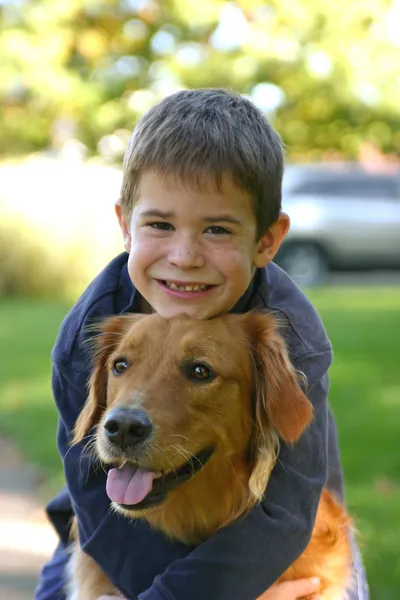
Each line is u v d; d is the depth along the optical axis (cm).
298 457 323
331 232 2134
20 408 849
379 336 1178
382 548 504
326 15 1827
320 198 2159
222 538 312
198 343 317
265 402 321
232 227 305
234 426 327
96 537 333
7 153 2514
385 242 2156
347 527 367
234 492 336
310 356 325
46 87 2097
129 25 2195
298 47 1966
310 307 342
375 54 1870
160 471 311
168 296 316
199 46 2227
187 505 337
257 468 320
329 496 365
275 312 333
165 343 319
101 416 341
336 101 2194
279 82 2100
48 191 1880
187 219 302
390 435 703
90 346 343
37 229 1850
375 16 1798
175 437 310
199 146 301
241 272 310
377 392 852
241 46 2066
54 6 2047
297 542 318
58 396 354
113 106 2295
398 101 2108
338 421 746
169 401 312
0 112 2367
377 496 581
